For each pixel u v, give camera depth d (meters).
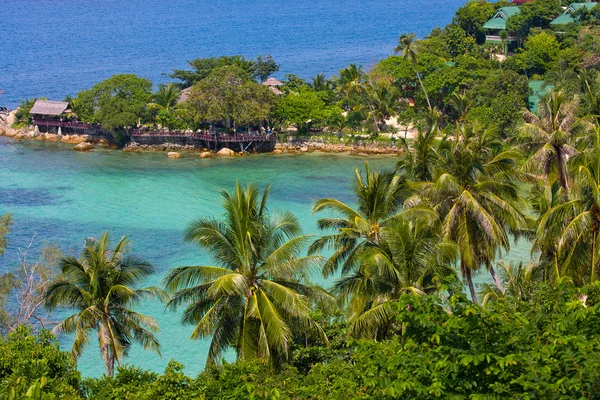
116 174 112.62
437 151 51.84
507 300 30.22
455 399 21.50
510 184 49.75
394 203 46.97
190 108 123.06
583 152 43.44
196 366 55.31
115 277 44.19
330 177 108.62
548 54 139.25
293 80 151.25
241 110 121.38
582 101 90.31
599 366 20.36
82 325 42.91
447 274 39.91
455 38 155.88
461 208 46.78
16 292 64.31
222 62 154.62
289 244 38.56
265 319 37.09
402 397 22.89
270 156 123.25
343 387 29.56
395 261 39.88
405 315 24.02
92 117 131.50
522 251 76.38
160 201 98.38
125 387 33.94
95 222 89.75
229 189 103.81
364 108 125.38
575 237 39.84
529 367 21.48
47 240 83.25
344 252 45.03
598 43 136.88
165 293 46.53
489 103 115.12
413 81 134.25
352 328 39.34
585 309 23.23
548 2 157.75
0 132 142.75
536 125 58.78
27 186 106.06
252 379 33.28
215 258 39.84
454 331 22.97
